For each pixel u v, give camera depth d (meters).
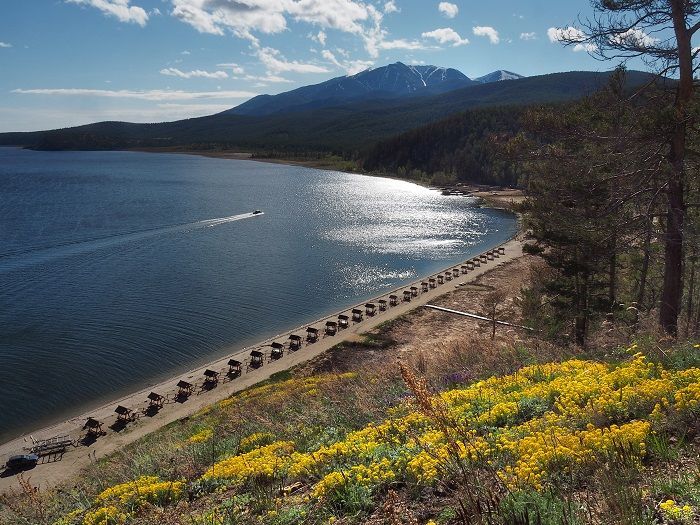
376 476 6.01
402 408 9.10
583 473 5.08
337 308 46.88
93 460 22.92
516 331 30.88
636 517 3.95
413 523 4.35
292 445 8.78
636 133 16.11
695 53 15.73
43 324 40.28
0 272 53.44
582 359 10.73
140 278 53.38
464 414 7.71
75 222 80.38
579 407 7.06
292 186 147.50
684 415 5.98
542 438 5.78
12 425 27.06
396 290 52.09
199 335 39.62
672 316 16.83
